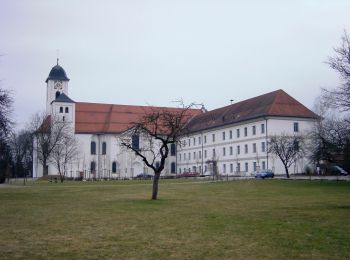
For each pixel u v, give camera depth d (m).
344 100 52.50
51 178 98.25
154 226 19.30
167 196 39.75
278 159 85.56
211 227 18.81
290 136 83.00
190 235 16.77
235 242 15.24
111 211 26.06
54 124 106.38
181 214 24.03
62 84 120.25
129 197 38.75
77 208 28.17
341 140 54.34
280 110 87.88
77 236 16.72
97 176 114.88
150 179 94.00
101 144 117.69
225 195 40.84
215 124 106.88
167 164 123.88
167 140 37.16
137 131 43.53
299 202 31.67
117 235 16.91
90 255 13.30
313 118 88.38
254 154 91.44
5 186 66.50
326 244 14.69
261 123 89.12
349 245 14.51
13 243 15.29
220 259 12.68
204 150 112.75
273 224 19.55
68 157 104.44
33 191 50.56
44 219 22.20
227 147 102.25
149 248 14.30
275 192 44.09
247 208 27.33
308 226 18.80
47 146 100.62
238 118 97.62
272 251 13.70
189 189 51.59
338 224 19.38
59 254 13.46
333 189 46.28
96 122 119.62
